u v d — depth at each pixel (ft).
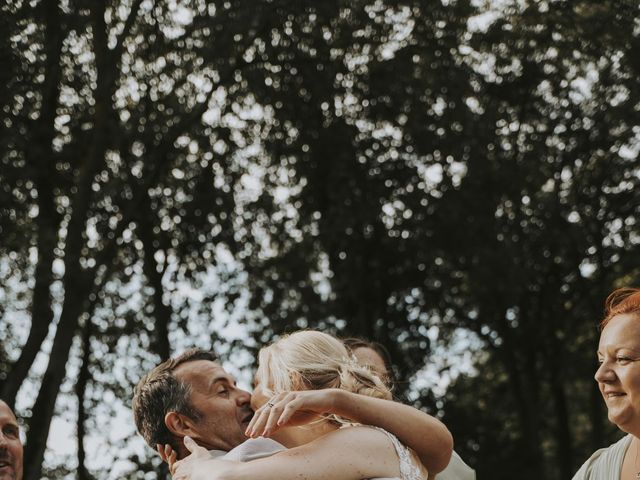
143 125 59.77
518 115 67.10
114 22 59.06
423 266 69.56
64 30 53.72
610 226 74.18
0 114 52.70
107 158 62.08
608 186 72.74
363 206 63.87
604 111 67.15
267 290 69.41
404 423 10.22
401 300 71.87
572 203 73.00
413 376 74.64
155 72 59.88
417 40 60.49
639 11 59.98
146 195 64.13
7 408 13.97
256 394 11.23
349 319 69.87
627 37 60.18
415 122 61.52
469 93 60.80
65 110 58.34
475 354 81.35
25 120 54.65
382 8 59.31
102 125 56.95
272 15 57.11
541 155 67.36
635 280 75.97
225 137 64.49
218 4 56.75
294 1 56.85
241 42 58.75
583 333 78.84
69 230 56.54
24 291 66.64
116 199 61.98
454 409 76.95
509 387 82.28
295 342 11.08
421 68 60.70
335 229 63.98
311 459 9.68
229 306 68.95
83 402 70.33
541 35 62.03
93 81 58.13
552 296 76.18
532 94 65.98
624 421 11.78
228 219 66.39
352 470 9.66
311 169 65.67
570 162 70.44
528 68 63.93
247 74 60.44
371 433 9.96
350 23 58.90
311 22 59.11
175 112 60.59
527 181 65.46
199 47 58.08
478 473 76.59
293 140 65.26
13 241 54.70
